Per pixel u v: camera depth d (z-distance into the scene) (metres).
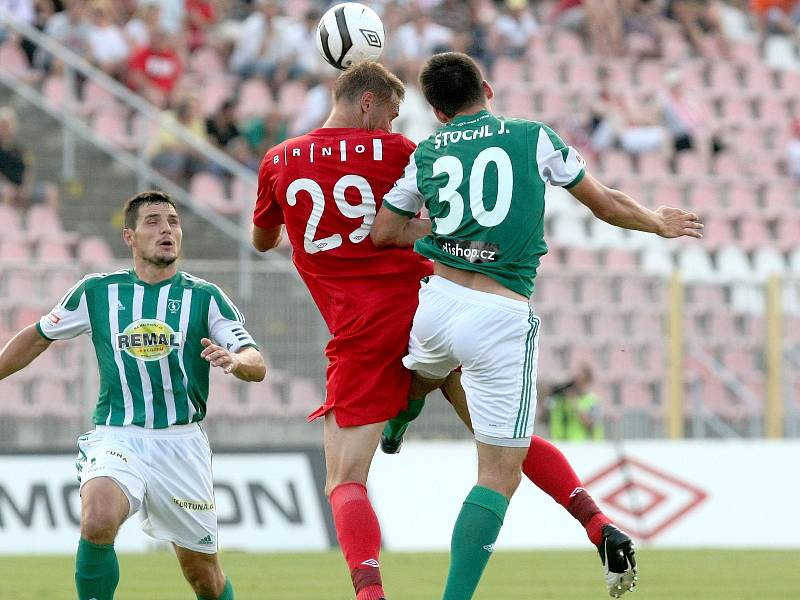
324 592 30.42
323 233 21.73
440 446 44.94
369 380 21.45
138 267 21.91
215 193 57.91
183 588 31.23
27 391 44.75
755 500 45.97
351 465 21.33
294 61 66.31
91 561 20.56
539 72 72.62
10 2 62.94
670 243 62.97
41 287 45.09
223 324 21.62
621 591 21.41
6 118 56.00
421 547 43.28
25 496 41.72
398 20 68.00
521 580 32.94
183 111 59.94
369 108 21.84
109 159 59.44
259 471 42.91
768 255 65.31
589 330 50.25
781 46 81.38
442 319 20.42
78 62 59.75
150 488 21.28
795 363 50.19
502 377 20.20
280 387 46.25
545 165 20.33
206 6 68.25
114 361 21.52
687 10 79.88
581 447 46.00
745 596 29.77
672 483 45.84
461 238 20.34
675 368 49.72
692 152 69.81
